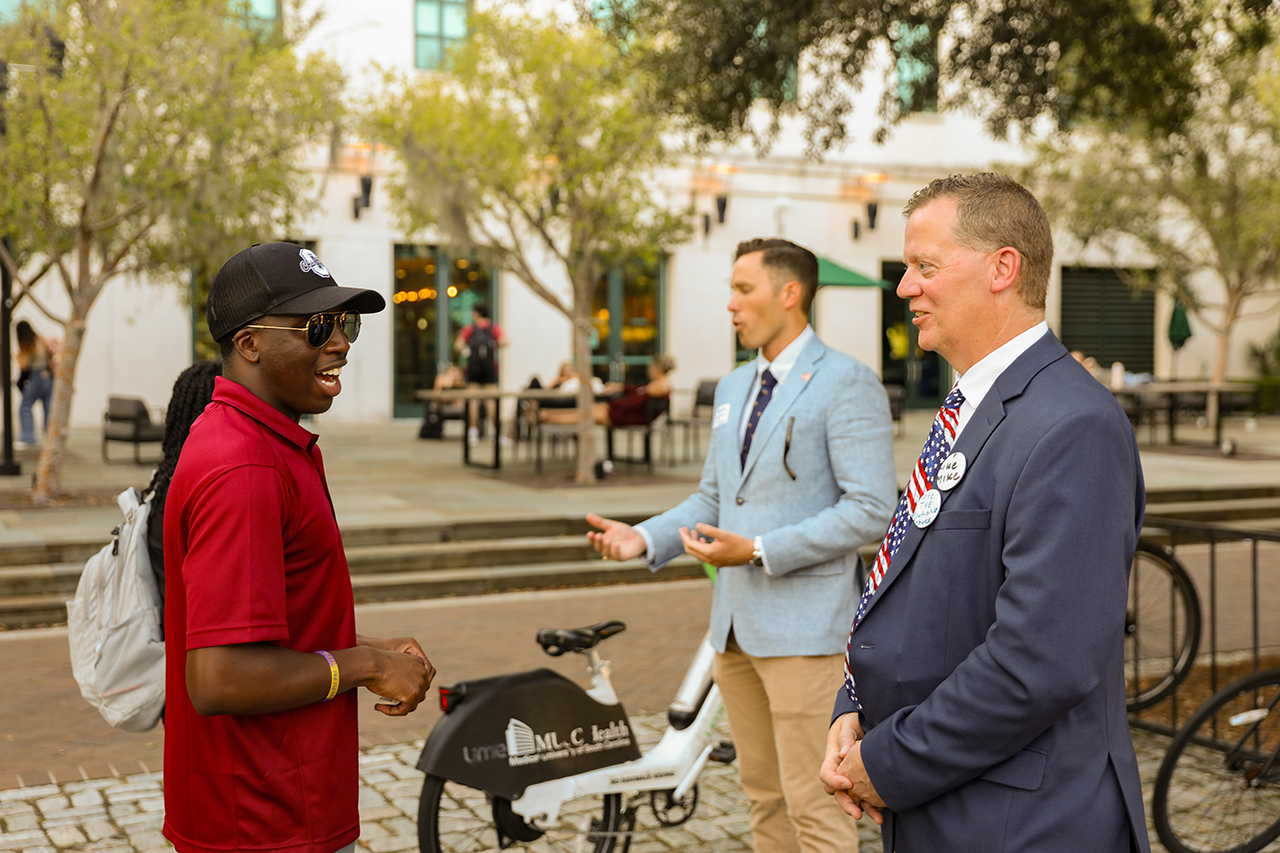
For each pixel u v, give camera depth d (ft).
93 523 28.04
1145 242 61.21
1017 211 5.82
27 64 29.32
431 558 27.55
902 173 70.59
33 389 48.78
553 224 40.86
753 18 27.14
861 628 6.25
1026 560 5.39
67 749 15.88
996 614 5.48
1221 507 35.68
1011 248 5.80
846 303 70.28
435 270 62.03
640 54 30.81
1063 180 60.80
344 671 6.02
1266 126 55.01
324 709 6.14
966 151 71.61
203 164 30.60
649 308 66.80
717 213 67.00
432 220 36.81
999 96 29.43
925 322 6.10
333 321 6.20
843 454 9.68
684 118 34.35
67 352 31.63
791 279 10.07
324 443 52.24
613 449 46.91
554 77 36.06
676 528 10.69
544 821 10.53
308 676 5.86
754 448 10.05
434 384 62.39
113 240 33.55
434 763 9.99
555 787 10.57
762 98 29.91
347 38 56.75
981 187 5.90
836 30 27.66
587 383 38.17
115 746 16.03
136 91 30.25
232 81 31.17
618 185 36.76
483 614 24.67
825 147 30.89
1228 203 57.06
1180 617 16.93
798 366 10.05
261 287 6.08
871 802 5.89
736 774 14.92
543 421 43.32
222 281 6.19
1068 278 77.25
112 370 55.62
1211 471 42.27
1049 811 5.44
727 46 27.53
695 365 67.00
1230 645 21.09
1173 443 53.52
